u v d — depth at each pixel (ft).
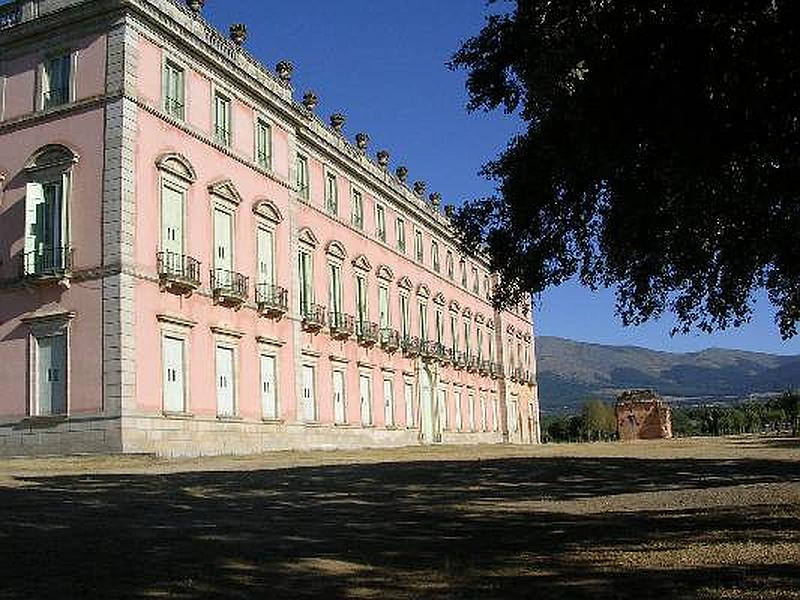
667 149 30.94
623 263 40.86
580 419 332.60
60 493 53.01
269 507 48.19
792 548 32.45
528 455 103.76
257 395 112.47
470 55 37.04
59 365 91.61
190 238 101.76
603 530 39.40
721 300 41.50
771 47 26.99
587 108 30.96
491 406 230.27
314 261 135.95
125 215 91.30
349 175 154.61
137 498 50.96
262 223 118.11
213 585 27.58
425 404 182.70
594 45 29.91
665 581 27.68
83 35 96.63
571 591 26.76
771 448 113.39
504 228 42.11
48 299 93.25
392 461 89.30
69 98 95.96
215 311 105.29
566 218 39.91
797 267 34.71
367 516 45.01
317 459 93.97
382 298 165.07
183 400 97.55
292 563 31.53
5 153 98.68
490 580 28.76
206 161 106.42
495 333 241.35
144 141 95.66
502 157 41.47
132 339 90.17
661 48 28.32
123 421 87.66
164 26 99.45
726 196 32.91
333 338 139.74
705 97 28.48
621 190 34.06
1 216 97.86
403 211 182.50
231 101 113.70
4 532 36.60
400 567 31.14
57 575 28.27
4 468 76.02
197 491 55.47
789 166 29.99
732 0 26.96
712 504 47.60
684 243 37.22
